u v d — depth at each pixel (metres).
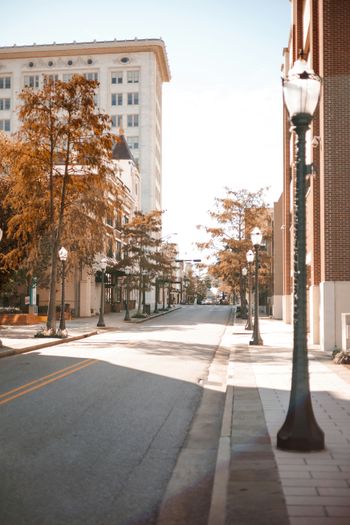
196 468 6.45
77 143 27.28
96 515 4.92
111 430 8.25
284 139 42.38
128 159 75.81
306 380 6.66
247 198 44.97
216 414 9.79
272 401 9.98
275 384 11.99
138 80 92.56
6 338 25.81
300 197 6.86
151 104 91.94
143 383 12.88
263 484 5.30
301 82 6.82
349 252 19.75
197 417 9.50
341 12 20.16
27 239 33.84
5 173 34.38
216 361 17.80
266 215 45.34
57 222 28.66
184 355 19.22
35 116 26.95
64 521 4.76
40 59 94.06
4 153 31.05
